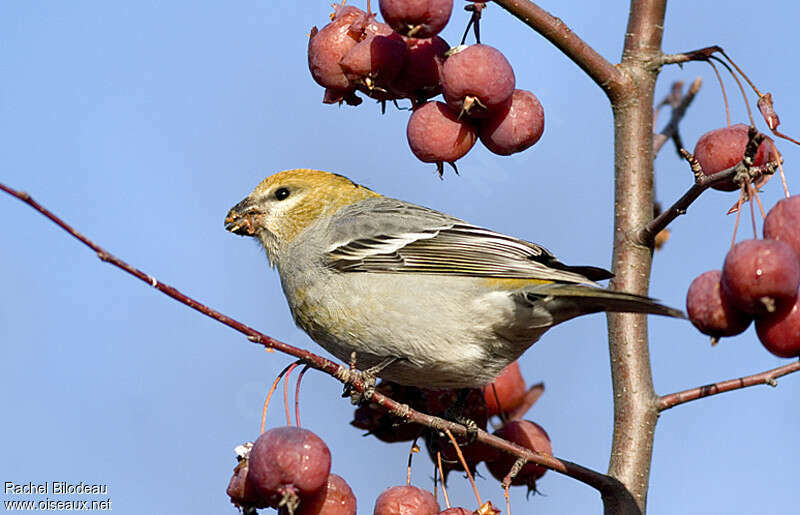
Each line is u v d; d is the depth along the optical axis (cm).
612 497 793
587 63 864
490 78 745
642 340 852
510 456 877
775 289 630
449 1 717
